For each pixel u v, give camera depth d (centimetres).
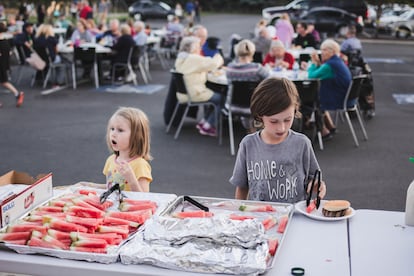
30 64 1142
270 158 288
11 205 241
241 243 214
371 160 657
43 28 1143
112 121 316
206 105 788
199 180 586
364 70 873
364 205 513
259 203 264
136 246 215
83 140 747
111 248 216
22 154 681
